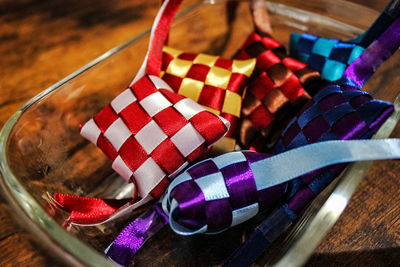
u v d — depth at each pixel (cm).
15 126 39
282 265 27
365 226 41
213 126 37
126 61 50
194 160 40
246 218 33
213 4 60
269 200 33
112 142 40
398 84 41
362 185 45
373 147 31
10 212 32
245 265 34
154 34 46
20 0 80
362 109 33
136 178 38
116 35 70
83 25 73
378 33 43
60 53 66
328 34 59
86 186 46
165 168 37
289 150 34
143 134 38
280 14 62
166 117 38
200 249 40
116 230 41
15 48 68
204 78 45
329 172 32
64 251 27
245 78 46
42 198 36
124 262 38
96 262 26
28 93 59
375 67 39
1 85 60
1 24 73
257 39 53
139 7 77
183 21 58
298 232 32
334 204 29
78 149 48
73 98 46
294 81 46
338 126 34
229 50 62
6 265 38
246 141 47
